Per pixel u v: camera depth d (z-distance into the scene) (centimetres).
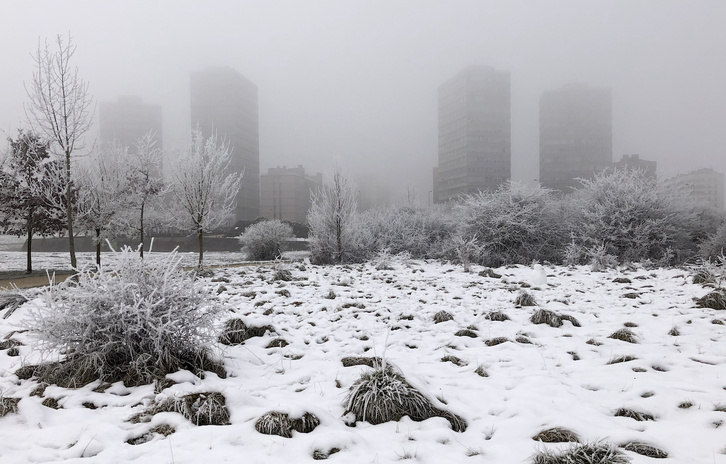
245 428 312
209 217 1508
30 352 515
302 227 5091
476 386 410
